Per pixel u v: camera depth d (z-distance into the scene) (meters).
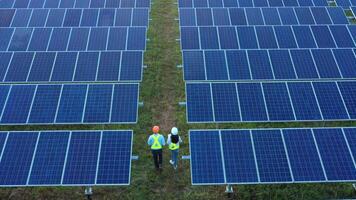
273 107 17.27
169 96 21.33
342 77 19.77
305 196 16.17
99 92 17.77
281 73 19.72
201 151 15.17
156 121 19.81
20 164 14.67
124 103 17.47
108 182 14.46
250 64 19.97
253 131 15.65
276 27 23.66
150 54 24.61
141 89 21.58
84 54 20.30
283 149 15.16
